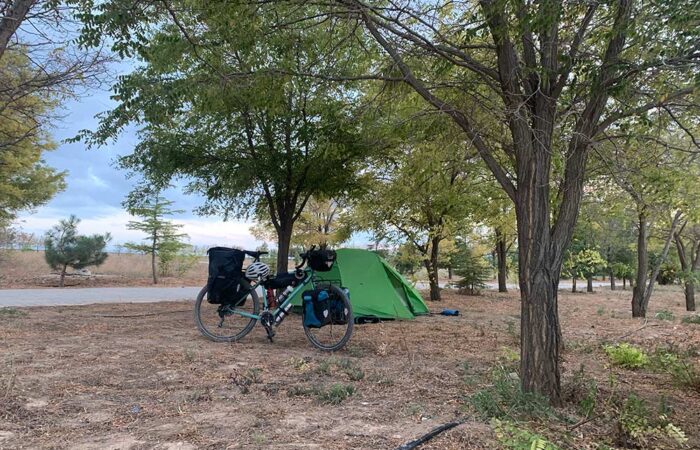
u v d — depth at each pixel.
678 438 3.52
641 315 12.99
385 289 10.95
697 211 10.45
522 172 4.49
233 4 4.98
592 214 11.14
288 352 6.74
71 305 12.35
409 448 3.30
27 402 4.22
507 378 4.78
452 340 8.02
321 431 3.66
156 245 21.89
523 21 4.11
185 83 5.42
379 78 5.29
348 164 11.09
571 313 14.09
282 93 6.19
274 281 7.49
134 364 5.69
